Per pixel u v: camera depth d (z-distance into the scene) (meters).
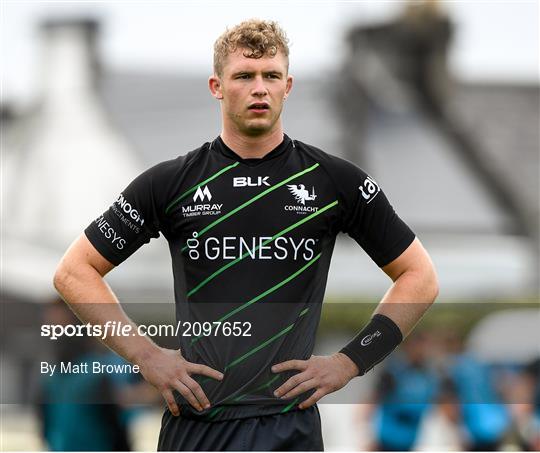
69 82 84.12
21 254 70.94
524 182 82.62
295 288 12.06
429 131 84.94
